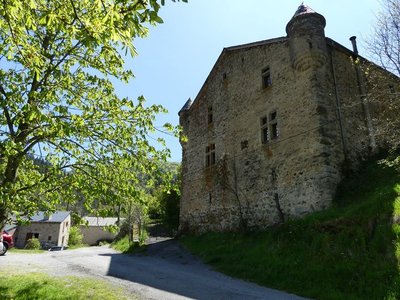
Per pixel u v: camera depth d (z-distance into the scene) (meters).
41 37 6.67
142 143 6.66
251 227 15.23
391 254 7.39
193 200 20.05
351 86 14.92
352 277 7.46
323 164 12.46
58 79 6.37
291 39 14.55
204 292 7.80
